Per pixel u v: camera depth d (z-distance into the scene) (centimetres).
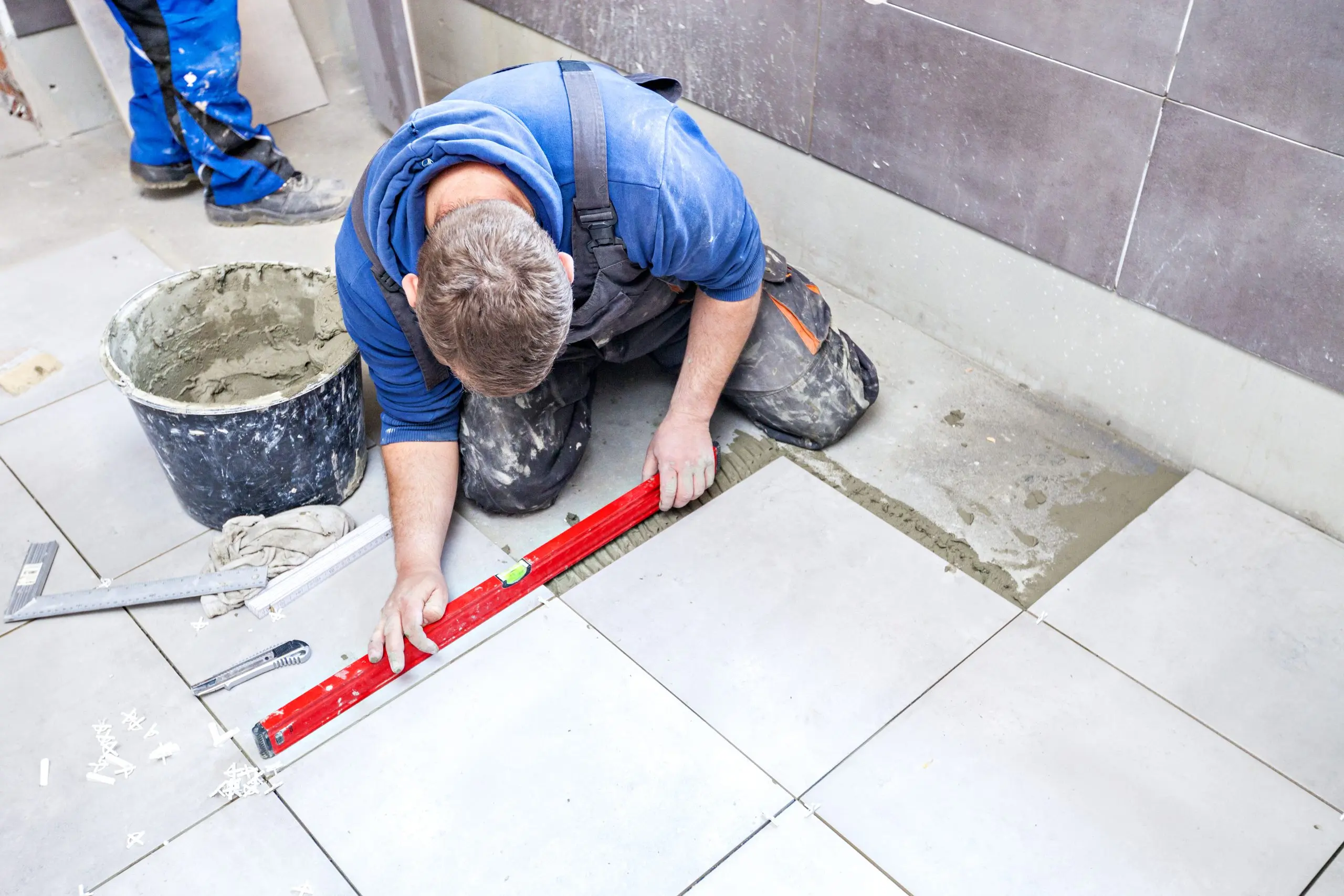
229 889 142
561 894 140
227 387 207
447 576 180
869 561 180
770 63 217
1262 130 158
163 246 257
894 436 205
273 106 295
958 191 202
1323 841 144
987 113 189
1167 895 139
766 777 152
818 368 192
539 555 175
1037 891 139
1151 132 170
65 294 240
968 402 212
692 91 237
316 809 149
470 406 182
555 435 185
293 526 183
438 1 281
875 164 213
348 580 180
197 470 176
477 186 124
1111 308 192
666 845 144
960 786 150
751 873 141
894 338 227
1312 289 165
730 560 181
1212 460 193
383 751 155
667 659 166
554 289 113
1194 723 157
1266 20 149
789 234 241
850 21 198
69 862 145
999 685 162
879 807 148
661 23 231
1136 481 196
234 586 175
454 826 147
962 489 194
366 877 142
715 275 161
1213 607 172
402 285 130
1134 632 169
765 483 195
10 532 189
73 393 216
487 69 285
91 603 174
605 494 194
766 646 168
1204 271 176
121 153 286
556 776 152
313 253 255
